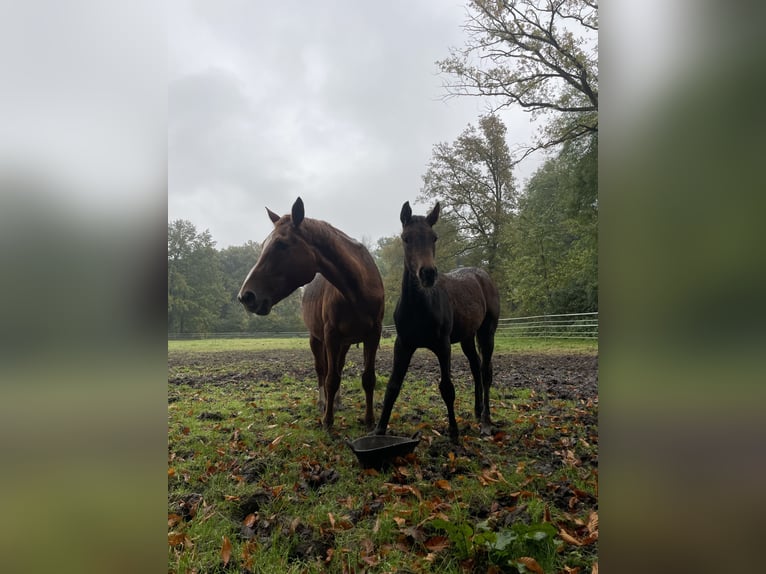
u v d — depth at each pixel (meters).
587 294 17.20
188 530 2.21
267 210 4.24
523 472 2.87
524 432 3.83
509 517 2.24
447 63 11.20
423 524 2.19
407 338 3.45
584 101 12.29
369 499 2.55
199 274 39.12
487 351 4.50
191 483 2.85
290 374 8.49
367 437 3.27
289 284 3.68
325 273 3.79
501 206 19.25
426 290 3.36
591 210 13.38
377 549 2.05
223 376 8.43
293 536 2.16
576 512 2.33
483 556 1.92
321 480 2.84
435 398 5.39
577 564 1.85
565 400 5.18
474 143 18.62
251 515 2.37
